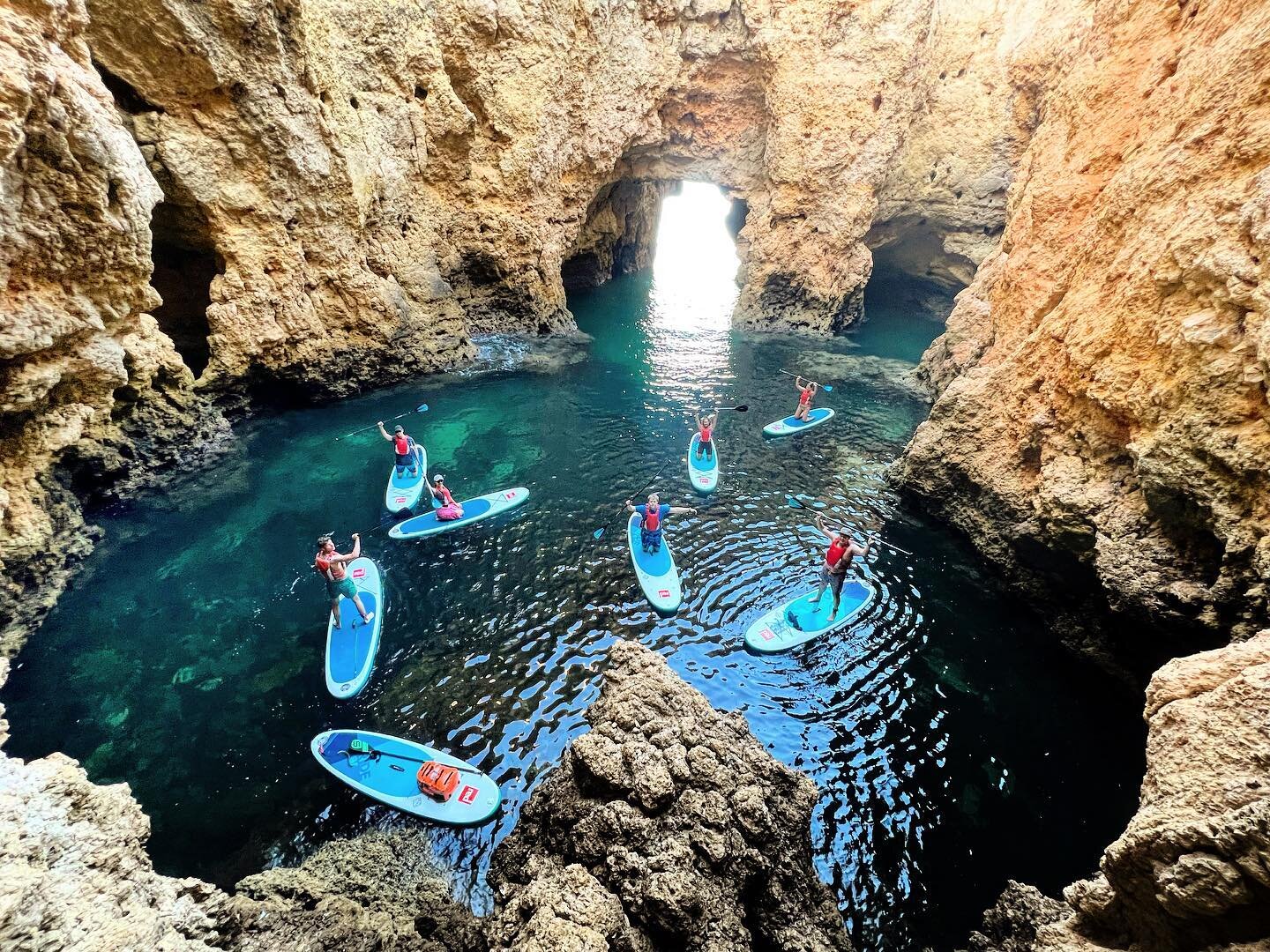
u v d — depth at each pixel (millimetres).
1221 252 8578
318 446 17094
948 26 26750
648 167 30484
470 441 18125
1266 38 8727
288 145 16078
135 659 10422
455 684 10500
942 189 28422
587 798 7277
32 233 10391
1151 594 9344
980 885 8070
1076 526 10797
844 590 12977
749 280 30359
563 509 15312
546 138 23719
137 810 5949
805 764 9508
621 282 36844
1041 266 13531
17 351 10195
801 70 26406
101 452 12891
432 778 8625
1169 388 9234
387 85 20016
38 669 10102
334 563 10656
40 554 11125
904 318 32688
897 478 16375
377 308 19438
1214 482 8602
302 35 15727
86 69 11320
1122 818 8938
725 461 18000
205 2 13789
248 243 16141
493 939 6121
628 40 25391
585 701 10312
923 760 9664
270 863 7812
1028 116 25719
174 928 5367
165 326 17422
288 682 10266
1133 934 5270
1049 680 11148
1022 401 12734
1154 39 11727
